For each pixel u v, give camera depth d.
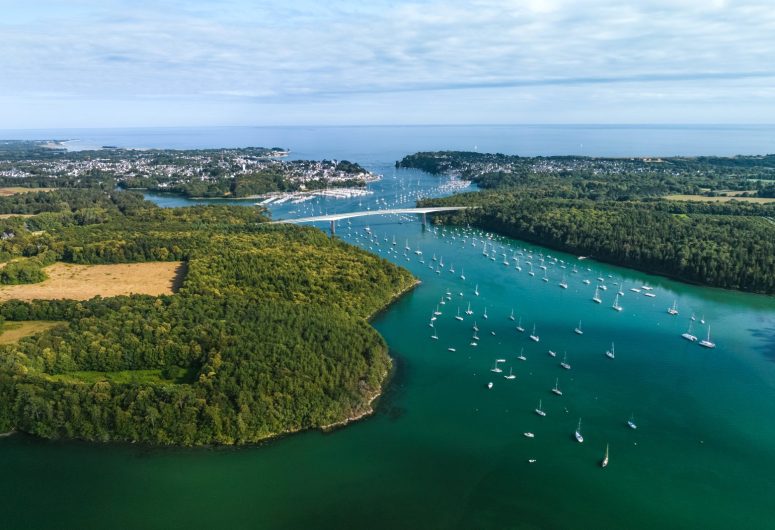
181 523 169.00
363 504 178.25
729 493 185.12
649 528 169.88
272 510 175.00
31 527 167.38
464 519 173.00
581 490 186.25
